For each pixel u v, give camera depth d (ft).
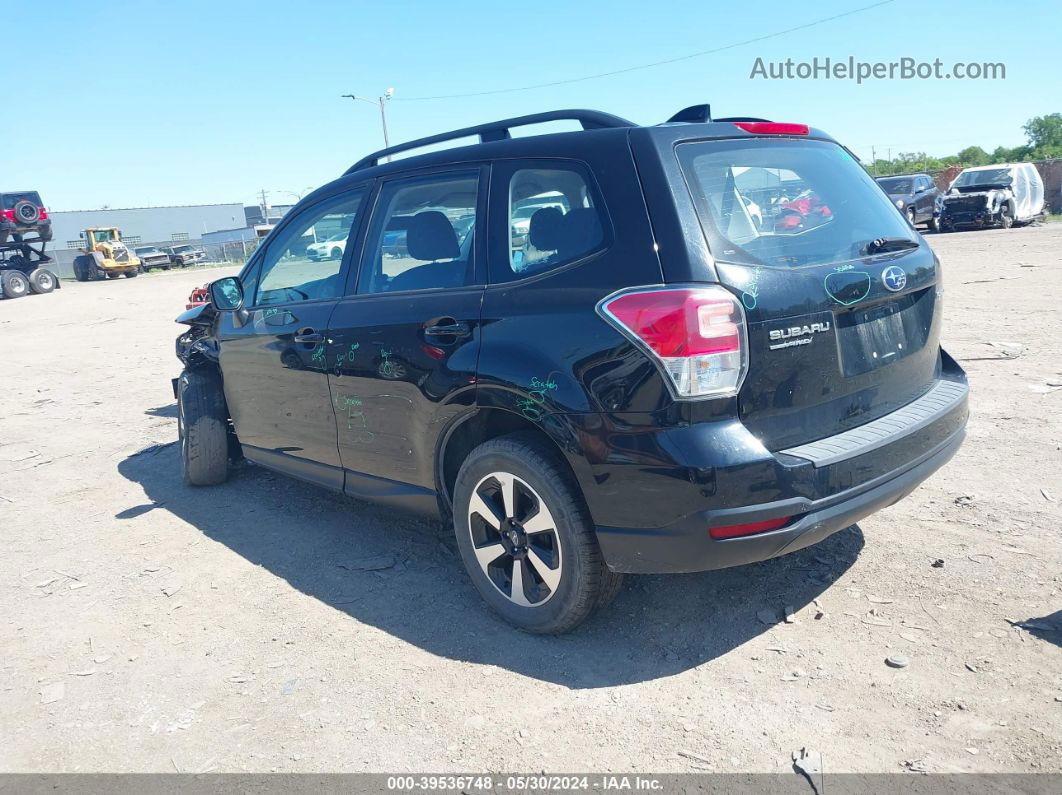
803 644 10.25
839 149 11.98
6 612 12.91
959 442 11.25
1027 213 85.71
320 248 13.94
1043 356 22.98
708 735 8.77
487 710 9.50
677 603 11.47
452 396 10.93
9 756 9.32
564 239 10.11
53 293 105.91
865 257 10.46
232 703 10.03
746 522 8.88
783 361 9.28
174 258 188.65
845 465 9.36
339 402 13.08
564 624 10.53
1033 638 9.87
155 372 34.94
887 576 11.62
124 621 12.33
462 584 12.71
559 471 10.03
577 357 9.52
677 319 8.84
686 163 9.71
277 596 12.76
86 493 18.75
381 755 8.86
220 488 18.22
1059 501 13.50
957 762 8.06
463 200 11.50
